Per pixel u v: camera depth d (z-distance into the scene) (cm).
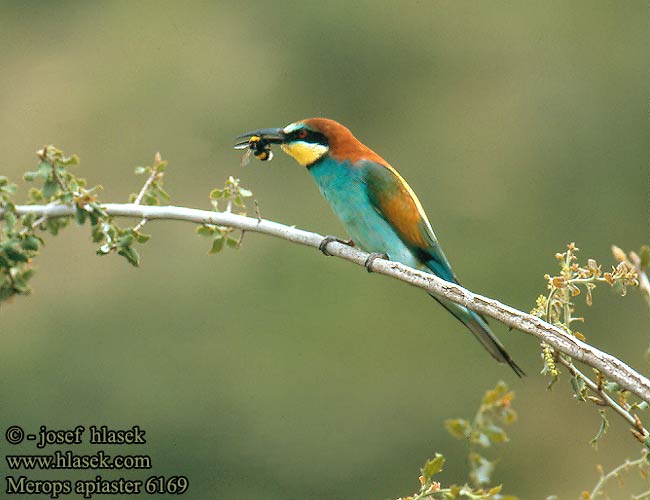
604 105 1600
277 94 1559
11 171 1484
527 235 1524
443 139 1582
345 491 1240
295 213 1434
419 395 1320
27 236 586
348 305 1373
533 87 1608
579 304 1384
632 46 1619
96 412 1282
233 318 1361
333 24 1592
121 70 1548
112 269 1367
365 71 1597
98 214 602
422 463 1272
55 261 1357
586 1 1636
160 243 1390
